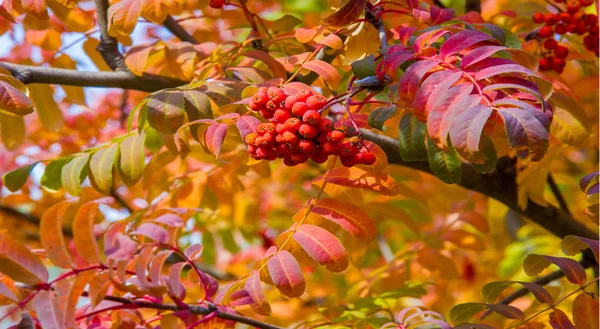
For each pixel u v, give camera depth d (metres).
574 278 2.24
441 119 1.86
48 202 5.43
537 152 1.73
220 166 3.55
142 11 2.71
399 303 4.66
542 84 2.13
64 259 1.86
